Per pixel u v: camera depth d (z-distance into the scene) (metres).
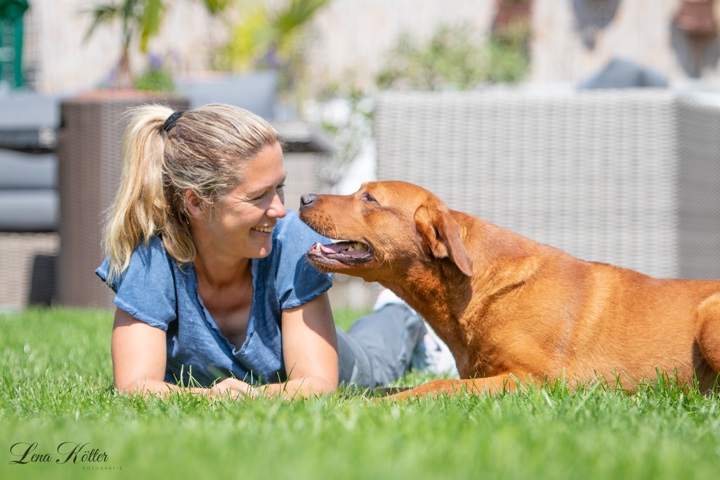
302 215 3.68
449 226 3.49
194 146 3.24
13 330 5.67
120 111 6.80
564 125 6.29
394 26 13.50
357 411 2.65
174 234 3.37
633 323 3.59
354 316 6.37
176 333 3.50
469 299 3.66
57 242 8.02
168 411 2.79
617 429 2.49
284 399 2.90
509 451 2.08
